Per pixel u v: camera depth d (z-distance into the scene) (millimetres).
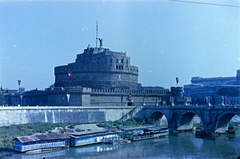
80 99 140625
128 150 95562
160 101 181000
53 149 93250
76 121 126562
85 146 100438
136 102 169625
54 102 143000
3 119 101000
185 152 92750
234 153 90812
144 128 131500
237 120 184625
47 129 105312
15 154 83750
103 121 135625
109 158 84125
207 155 88562
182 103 181625
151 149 97562
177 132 137875
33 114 111438
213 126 118625
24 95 192750
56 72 181625
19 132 96188
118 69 173375
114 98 159500
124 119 146750
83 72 169750
